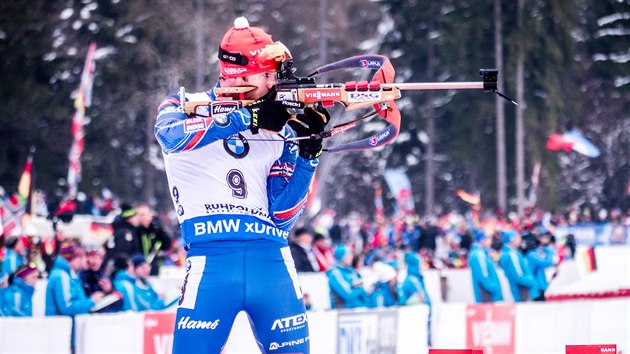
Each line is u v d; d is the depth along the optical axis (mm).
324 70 10562
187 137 9836
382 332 25453
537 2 90688
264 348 10336
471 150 93500
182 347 10016
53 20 91812
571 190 108125
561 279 44094
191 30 98250
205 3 101562
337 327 23344
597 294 42656
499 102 90438
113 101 92875
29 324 19266
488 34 92125
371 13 125562
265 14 115438
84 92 60656
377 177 112062
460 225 54969
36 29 90062
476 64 92125
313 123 10055
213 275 10023
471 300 40969
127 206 28984
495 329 28891
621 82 106938
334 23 118062
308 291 30312
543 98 91625
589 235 74688
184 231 10258
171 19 97688
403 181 76188
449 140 98000
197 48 94938
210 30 100562
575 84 102938
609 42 107125
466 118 92875
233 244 10086
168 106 10211
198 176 10109
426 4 99500
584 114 108125
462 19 93125
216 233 10086
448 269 43031
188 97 10266
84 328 20141
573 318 30281
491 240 38500
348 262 27516
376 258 36000
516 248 35219
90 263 24281
